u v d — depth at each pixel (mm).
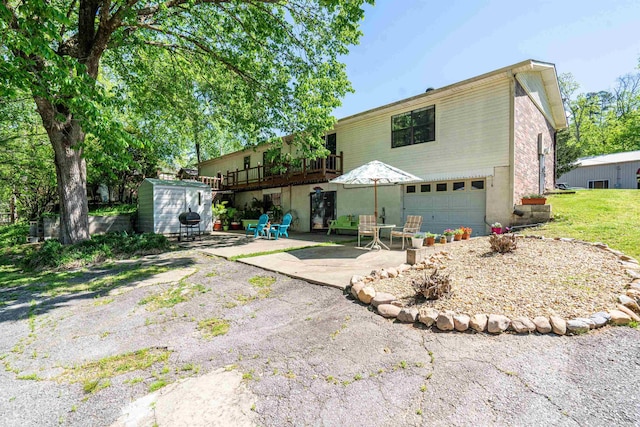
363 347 2924
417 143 11062
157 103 11727
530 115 10273
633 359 2490
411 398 2180
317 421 2010
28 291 5105
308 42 9375
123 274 6051
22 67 5215
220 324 3705
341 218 13148
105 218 13203
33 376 2705
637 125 26625
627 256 4742
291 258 6996
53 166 13344
